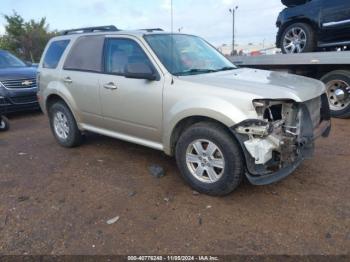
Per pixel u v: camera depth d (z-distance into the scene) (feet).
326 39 21.89
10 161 16.43
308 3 22.17
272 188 12.34
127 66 12.93
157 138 13.39
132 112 13.78
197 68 13.69
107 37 15.01
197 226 10.16
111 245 9.41
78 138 17.56
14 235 10.01
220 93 11.00
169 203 11.57
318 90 12.24
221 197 11.80
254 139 10.37
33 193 12.72
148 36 13.76
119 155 16.51
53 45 18.22
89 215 10.98
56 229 10.25
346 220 10.14
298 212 10.68
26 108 27.43
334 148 16.26
